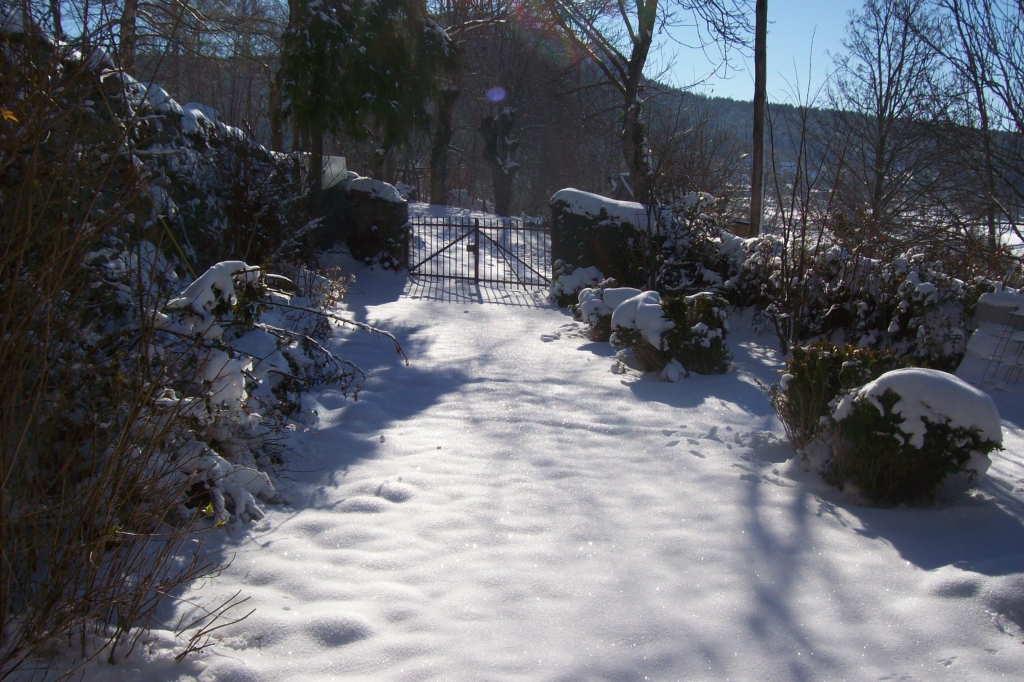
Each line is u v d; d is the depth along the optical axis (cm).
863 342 816
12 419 261
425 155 3997
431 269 1477
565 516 417
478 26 2500
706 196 1127
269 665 277
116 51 293
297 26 1319
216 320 455
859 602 327
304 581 337
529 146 3650
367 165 3016
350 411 606
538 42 2789
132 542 303
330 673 273
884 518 415
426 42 1469
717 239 1118
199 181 786
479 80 3281
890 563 361
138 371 337
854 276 834
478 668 276
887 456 427
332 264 1353
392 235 1377
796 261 862
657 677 275
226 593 325
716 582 344
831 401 473
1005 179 1498
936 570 349
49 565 268
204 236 786
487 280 1391
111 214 290
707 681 273
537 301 1230
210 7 1274
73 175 282
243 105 1162
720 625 309
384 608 317
